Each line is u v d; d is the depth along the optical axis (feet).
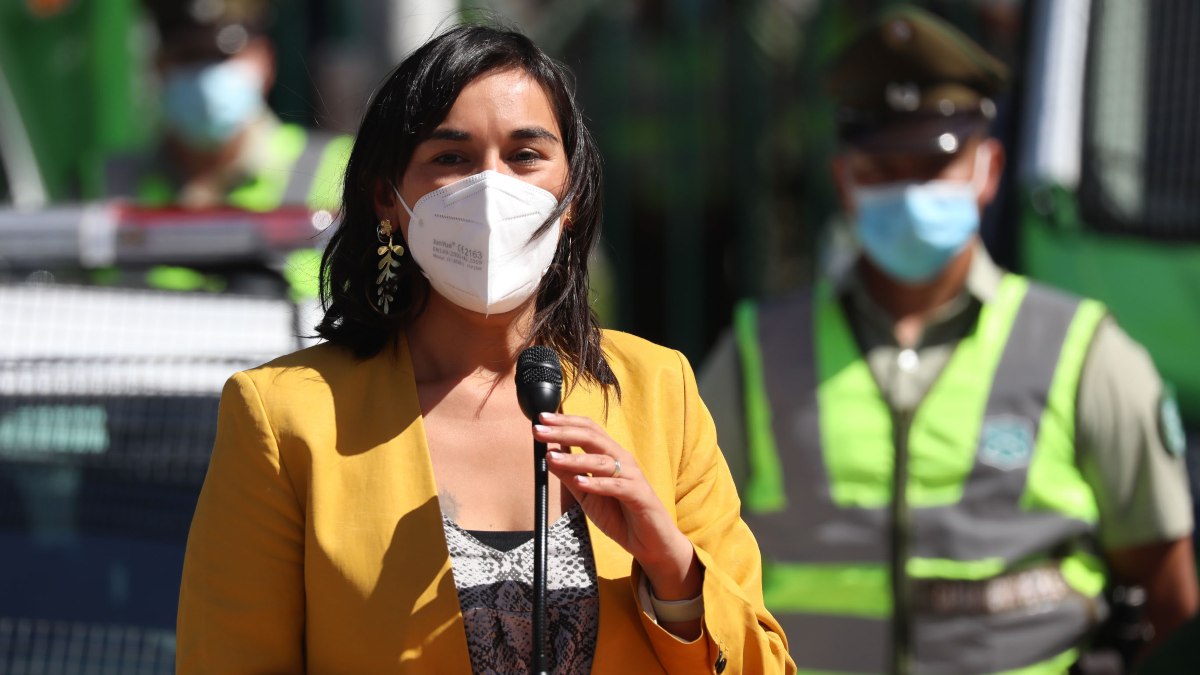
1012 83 70.28
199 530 29.50
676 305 96.12
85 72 100.22
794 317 52.65
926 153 51.34
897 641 48.60
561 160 30.81
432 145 30.19
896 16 53.21
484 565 29.07
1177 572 50.06
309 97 90.07
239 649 28.89
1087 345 50.21
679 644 28.94
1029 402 49.73
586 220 31.91
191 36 71.05
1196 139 68.08
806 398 50.85
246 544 29.12
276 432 29.48
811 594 49.55
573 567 29.45
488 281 29.73
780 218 98.78
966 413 49.67
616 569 29.45
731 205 97.71
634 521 28.17
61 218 51.39
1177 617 50.60
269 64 74.74
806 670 49.29
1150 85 68.74
